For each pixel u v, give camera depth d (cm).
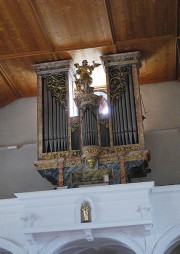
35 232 1215
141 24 1359
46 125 1463
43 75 1538
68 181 1378
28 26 1345
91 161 1356
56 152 1416
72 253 1434
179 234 1218
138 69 1496
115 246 1428
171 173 1509
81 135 1400
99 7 1276
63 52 1486
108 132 1423
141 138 1390
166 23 1355
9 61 1498
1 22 1320
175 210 1244
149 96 1645
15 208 1318
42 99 1505
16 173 1603
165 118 1605
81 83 1470
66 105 1480
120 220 1191
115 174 1359
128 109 1438
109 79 1492
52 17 1315
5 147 1647
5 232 1294
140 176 1502
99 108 1488
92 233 1234
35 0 1240
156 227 1230
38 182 1577
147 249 1207
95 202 1236
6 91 1653
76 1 1252
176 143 1545
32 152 1625
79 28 1369
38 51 1468
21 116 1698
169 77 1639
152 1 1256
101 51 1490
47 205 1259
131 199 1223
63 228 1205
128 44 1456
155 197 1266
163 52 1492
